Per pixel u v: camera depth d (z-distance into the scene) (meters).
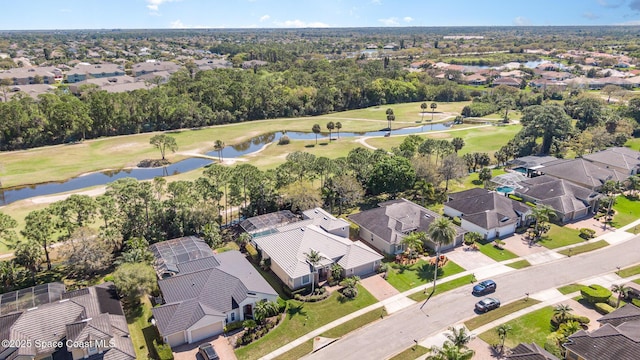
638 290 53.66
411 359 44.53
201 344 46.91
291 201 78.38
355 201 84.50
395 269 62.56
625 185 91.62
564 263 64.00
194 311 47.94
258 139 151.12
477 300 54.81
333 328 49.62
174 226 68.81
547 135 121.81
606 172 94.62
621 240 71.38
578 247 68.88
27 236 57.69
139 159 120.69
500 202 77.12
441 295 56.00
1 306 47.28
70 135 138.50
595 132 121.44
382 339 47.81
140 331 48.88
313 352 45.78
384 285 58.44
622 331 42.75
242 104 180.38
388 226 69.31
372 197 90.12
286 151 128.62
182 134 151.25
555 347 44.69
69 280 58.81
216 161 119.62
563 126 120.75
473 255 66.56
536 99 196.62
